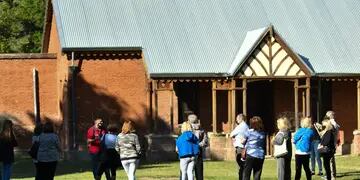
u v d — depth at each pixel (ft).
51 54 132.77
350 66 125.18
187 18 126.82
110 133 73.26
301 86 117.80
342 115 130.00
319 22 132.77
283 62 116.37
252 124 64.03
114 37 120.47
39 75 132.46
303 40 127.95
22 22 200.85
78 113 119.24
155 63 117.19
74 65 118.52
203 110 123.75
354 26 134.62
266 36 115.55
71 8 124.16
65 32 119.44
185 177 67.87
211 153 115.24
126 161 67.72
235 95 117.19
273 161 110.22
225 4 131.44
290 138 67.05
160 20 125.29
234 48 122.62
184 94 122.62
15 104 131.03
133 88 121.29
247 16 130.00
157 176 86.22
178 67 117.39
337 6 138.10
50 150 65.77
